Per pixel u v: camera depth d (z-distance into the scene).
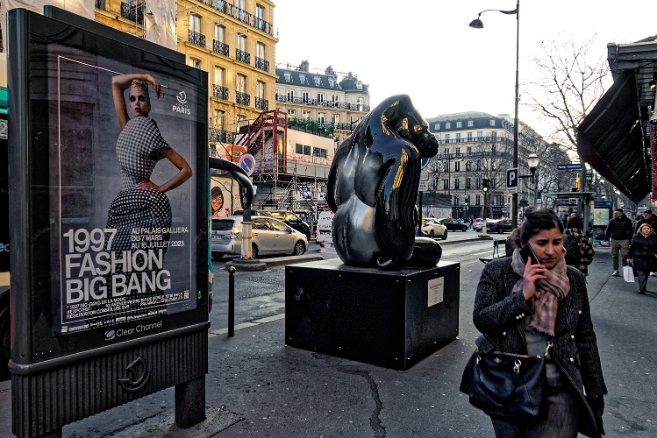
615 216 11.48
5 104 4.53
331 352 4.80
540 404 1.88
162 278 2.84
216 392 3.83
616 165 15.51
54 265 2.31
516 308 1.95
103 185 2.52
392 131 4.86
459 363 4.59
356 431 3.19
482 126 91.19
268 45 39.25
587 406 1.90
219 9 34.53
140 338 2.69
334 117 76.62
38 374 2.24
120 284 2.61
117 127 2.59
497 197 80.19
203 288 3.12
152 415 3.41
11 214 2.23
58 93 2.31
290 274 5.09
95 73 2.48
